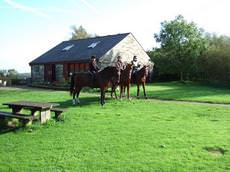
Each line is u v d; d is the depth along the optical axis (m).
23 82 49.59
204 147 10.00
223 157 9.05
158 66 51.25
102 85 19.77
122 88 23.00
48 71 46.56
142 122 13.87
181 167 8.31
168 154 9.34
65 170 8.29
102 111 17.00
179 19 52.12
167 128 12.64
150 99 23.45
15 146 10.51
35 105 13.45
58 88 37.81
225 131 12.12
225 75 43.56
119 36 43.50
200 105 19.67
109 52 40.09
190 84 43.75
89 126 13.04
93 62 21.02
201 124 13.49
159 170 8.15
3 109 17.89
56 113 14.30
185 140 10.78
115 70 20.02
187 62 49.31
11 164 8.84
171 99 23.53
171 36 51.72
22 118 12.70
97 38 46.72
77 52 44.16
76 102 20.84
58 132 12.11
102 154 9.45
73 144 10.51
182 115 15.79
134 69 24.20
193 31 50.91
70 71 43.16
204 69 47.12
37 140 11.11
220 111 17.14
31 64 49.03
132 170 8.19
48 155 9.48
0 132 12.34
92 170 8.25
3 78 50.56
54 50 49.78
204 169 8.16
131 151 9.67
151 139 10.95
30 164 8.78
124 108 18.19
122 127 12.84
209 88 35.53
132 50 43.53
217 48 45.88
